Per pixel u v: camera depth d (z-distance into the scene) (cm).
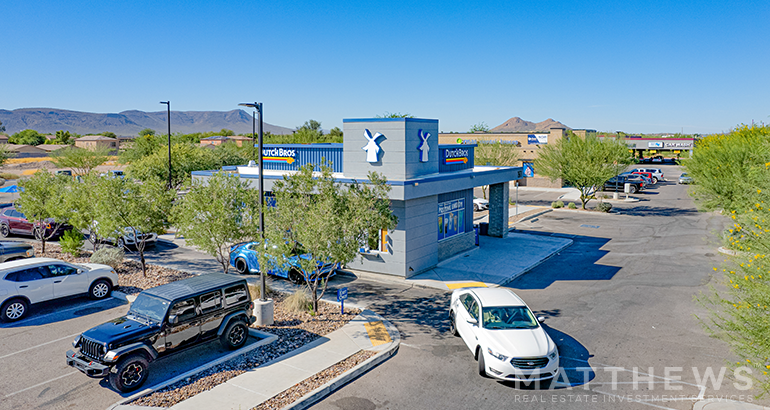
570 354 1190
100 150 5981
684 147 7981
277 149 2478
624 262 2167
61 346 1230
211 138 11306
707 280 1852
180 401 939
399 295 1684
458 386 1027
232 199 1566
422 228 1956
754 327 756
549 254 2306
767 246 777
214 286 1168
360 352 1184
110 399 959
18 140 13912
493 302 1188
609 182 5078
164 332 1046
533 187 5616
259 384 1009
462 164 2516
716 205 2188
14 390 997
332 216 1298
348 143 2002
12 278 1420
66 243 2148
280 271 1842
